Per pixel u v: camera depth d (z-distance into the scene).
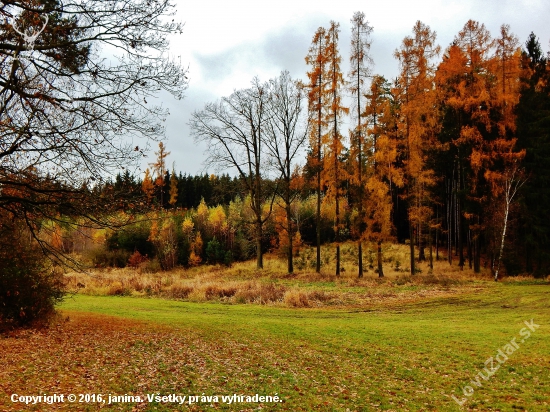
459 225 36.31
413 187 31.33
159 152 26.72
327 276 30.20
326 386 9.27
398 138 31.34
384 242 30.83
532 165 34.25
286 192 35.56
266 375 9.91
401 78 29.20
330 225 50.53
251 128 36.69
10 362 9.25
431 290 25.27
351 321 16.89
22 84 8.92
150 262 44.28
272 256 46.78
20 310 12.90
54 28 8.76
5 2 8.30
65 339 11.91
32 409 6.84
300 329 14.96
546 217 34.03
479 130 34.34
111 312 18.36
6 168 9.30
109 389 8.23
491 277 30.94
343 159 31.88
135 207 10.30
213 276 34.59
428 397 8.65
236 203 55.00
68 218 10.65
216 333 14.13
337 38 30.12
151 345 11.94
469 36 32.66
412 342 13.10
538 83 39.62
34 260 13.29
